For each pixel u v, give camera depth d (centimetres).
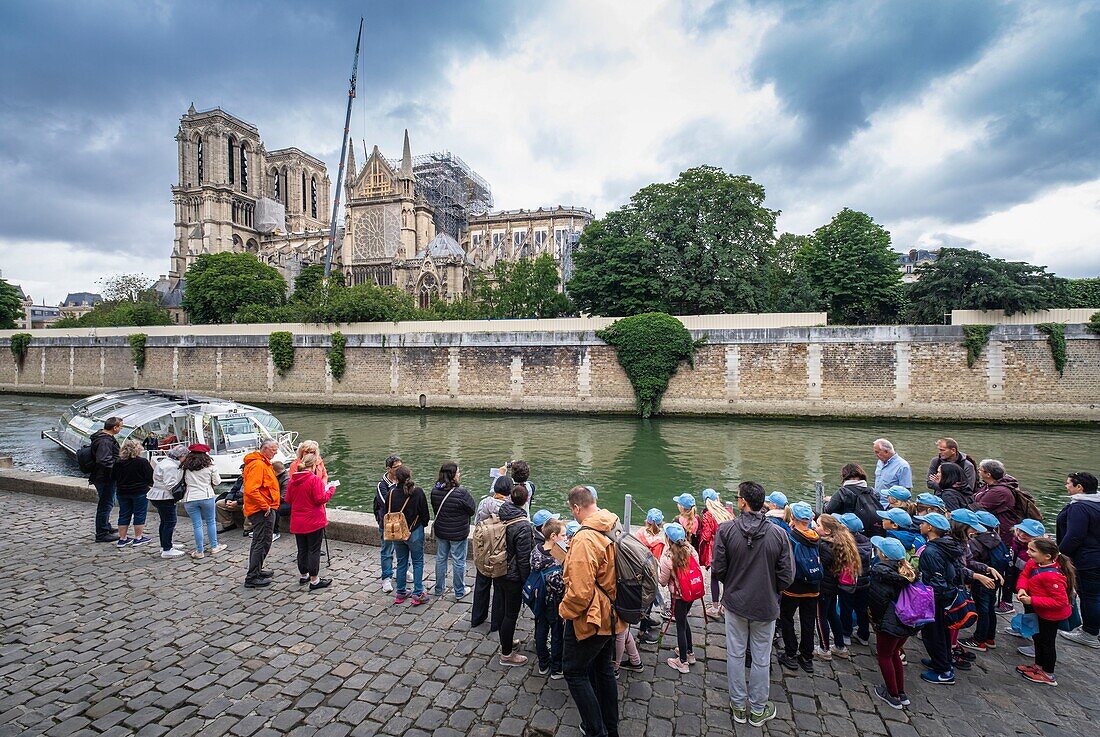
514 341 3988
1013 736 497
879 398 3372
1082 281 5056
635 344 3688
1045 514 1639
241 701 536
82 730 490
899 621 520
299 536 792
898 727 508
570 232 9262
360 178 10006
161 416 1941
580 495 526
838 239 4394
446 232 10856
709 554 742
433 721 507
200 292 6712
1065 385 3133
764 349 3547
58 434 2666
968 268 3559
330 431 3234
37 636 657
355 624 693
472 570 876
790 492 1914
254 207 11512
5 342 5584
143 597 766
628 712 526
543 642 584
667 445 2750
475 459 2469
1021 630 609
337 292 5403
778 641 665
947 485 796
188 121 10744
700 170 4409
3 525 1070
